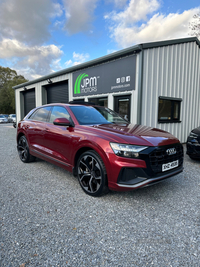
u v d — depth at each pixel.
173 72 7.29
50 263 1.51
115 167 2.34
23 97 15.80
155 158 2.41
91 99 8.66
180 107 7.78
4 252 1.61
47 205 2.45
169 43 6.86
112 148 2.39
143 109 6.53
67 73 10.22
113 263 1.52
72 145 2.95
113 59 7.32
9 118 32.22
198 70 8.45
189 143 4.63
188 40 7.56
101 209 2.38
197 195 2.83
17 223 2.04
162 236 1.88
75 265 1.49
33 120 4.30
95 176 2.61
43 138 3.72
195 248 1.71
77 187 3.06
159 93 6.90
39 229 1.94
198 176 3.71
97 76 8.19
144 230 1.97
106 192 2.62
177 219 2.19
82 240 1.80
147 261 1.55
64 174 3.70
